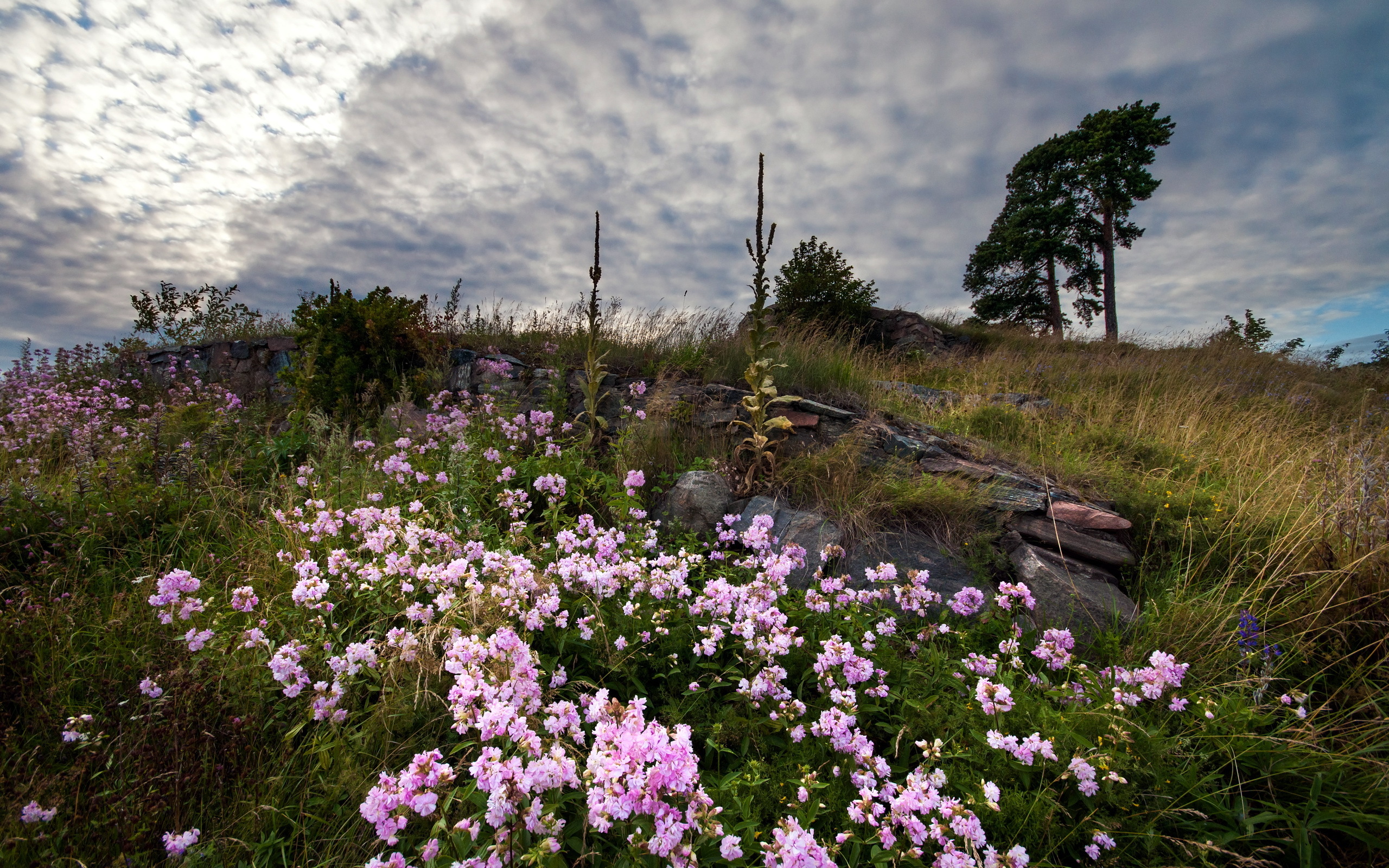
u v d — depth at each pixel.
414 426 6.47
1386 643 3.02
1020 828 2.08
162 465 4.97
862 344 15.41
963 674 2.87
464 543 3.72
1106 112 23.12
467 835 1.80
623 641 2.74
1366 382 11.95
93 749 2.22
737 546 4.63
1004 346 15.90
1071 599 3.87
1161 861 2.07
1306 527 3.84
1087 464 5.91
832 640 2.62
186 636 2.53
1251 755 2.48
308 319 7.76
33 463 5.23
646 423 6.06
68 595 3.19
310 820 2.14
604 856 1.90
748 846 1.88
